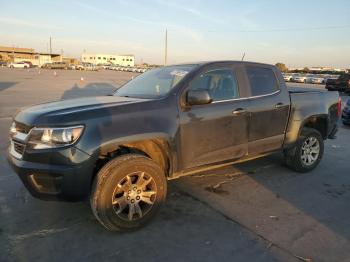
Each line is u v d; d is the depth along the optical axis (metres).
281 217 4.05
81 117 3.37
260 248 3.36
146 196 3.70
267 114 4.91
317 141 5.81
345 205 4.45
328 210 4.29
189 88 4.11
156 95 4.12
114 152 3.77
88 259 3.13
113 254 3.21
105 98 4.29
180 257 3.19
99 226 3.72
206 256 3.21
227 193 4.74
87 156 3.30
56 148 3.26
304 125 5.90
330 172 5.83
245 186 5.03
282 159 6.08
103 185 3.38
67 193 3.36
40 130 3.33
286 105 5.19
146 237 3.53
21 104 14.11
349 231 3.75
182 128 3.96
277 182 5.23
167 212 4.10
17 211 4.04
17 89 21.61
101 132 3.38
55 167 3.27
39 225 3.72
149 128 3.65
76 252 3.23
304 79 42.28
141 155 3.65
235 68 4.68
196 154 4.16
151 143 3.91
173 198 4.51
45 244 3.36
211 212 4.13
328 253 3.30
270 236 3.59
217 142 4.35
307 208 4.32
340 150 7.56
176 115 3.91
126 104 3.70
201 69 4.31
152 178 3.69
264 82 5.02
